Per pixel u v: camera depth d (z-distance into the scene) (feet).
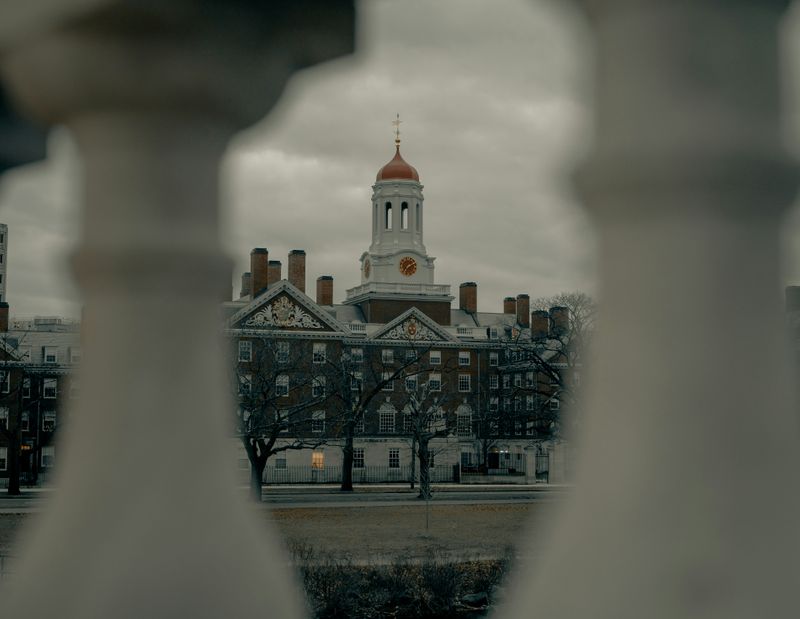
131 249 6.52
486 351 290.15
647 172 5.41
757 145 5.38
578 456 5.84
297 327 257.55
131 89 6.55
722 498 5.36
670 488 5.40
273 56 7.02
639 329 5.55
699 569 5.29
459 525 128.98
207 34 6.63
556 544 5.72
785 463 5.46
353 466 265.34
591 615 5.42
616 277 5.64
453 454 278.46
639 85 5.54
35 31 6.56
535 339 199.41
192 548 6.53
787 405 5.53
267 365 202.39
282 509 152.15
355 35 7.18
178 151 6.73
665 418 5.46
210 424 6.77
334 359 258.57
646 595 5.33
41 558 6.59
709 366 5.43
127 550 6.41
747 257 5.45
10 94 7.23
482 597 72.23
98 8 6.32
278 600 6.78
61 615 6.39
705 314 5.44
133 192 6.66
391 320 293.23
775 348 5.51
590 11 5.76
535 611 5.64
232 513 6.79
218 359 6.93
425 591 74.18
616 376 5.64
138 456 6.55
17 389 210.59
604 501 5.55
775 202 5.45
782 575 5.34
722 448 5.39
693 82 5.46
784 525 5.41
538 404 265.95
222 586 6.54
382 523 131.44
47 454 242.58
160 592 6.36
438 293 311.06
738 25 5.49
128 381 6.61
